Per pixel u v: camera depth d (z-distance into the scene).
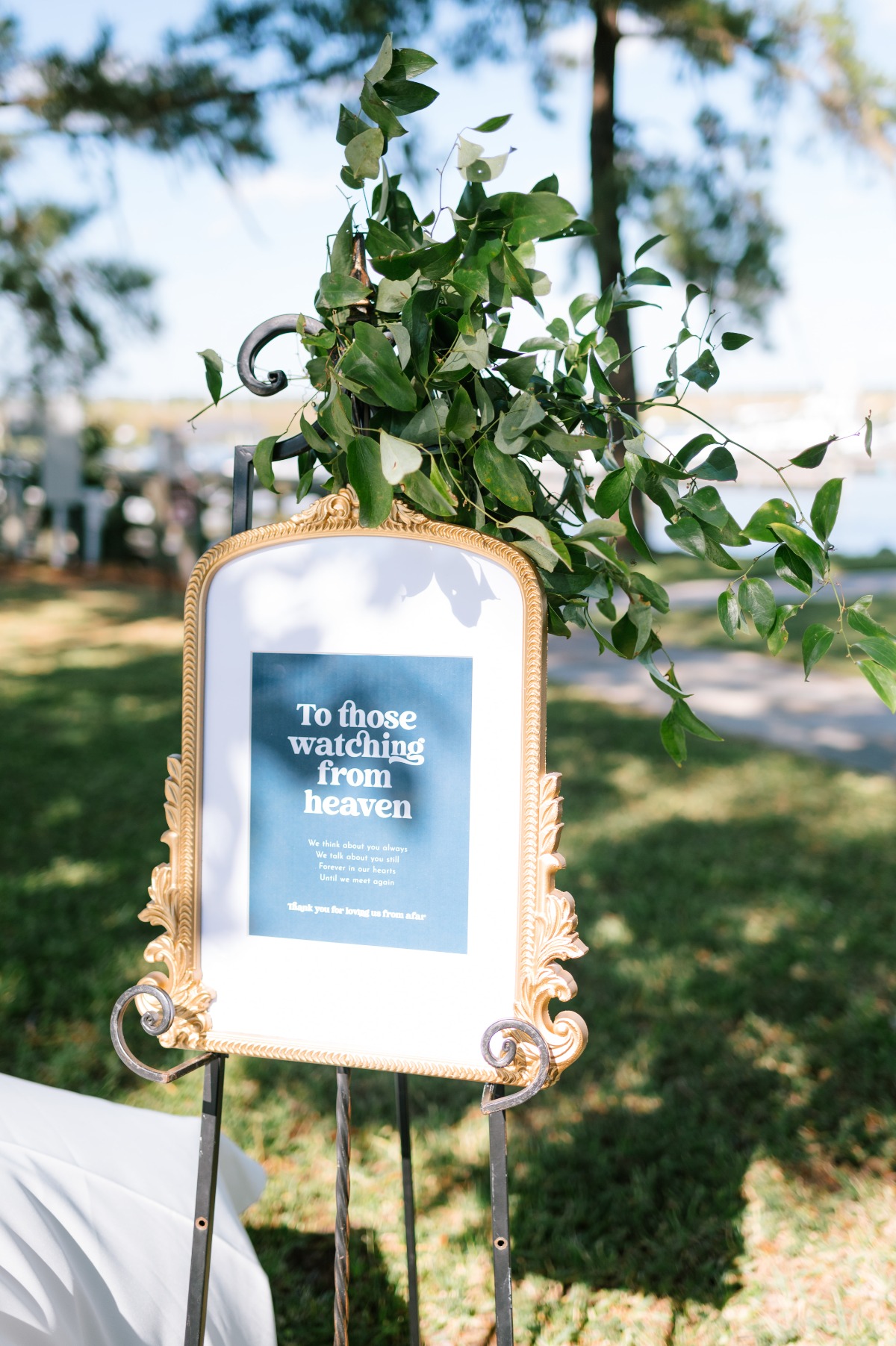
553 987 1.37
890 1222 2.56
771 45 6.91
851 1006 3.62
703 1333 2.24
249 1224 2.58
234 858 1.50
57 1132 1.62
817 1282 2.38
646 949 4.14
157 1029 1.48
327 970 1.47
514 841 1.40
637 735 8.02
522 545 1.43
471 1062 1.42
